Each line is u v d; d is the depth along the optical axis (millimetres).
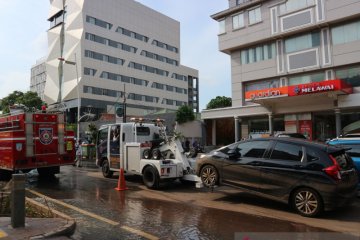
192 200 8688
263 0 27766
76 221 6594
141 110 73000
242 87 30141
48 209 6922
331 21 24031
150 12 78500
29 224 5859
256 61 29125
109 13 67938
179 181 11766
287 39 27094
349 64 23688
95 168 17547
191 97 96938
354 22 23547
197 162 9469
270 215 7117
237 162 8328
